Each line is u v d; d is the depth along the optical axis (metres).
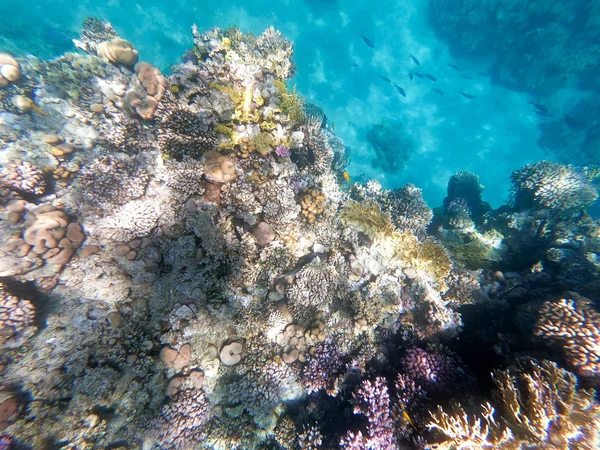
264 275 1.10
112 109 1.18
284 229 1.11
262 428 1.06
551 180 1.70
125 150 1.15
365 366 1.09
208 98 1.20
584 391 0.86
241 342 1.08
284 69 1.52
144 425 0.97
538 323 1.03
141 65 1.10
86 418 0.92
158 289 1.01
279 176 1.19
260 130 1.24
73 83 1.22
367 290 1.13
